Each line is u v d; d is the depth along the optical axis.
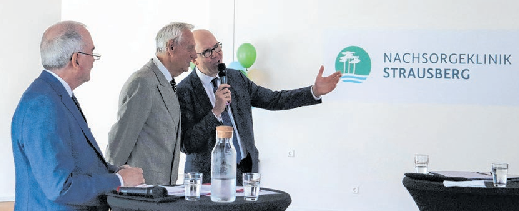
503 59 6.12
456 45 6.19
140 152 3.16
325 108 6.45
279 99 4.07
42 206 2.41
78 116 2.50
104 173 2.58
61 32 2.50
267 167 6.58
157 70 3.29
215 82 3.87
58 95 2.45
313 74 6.46
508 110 6.11
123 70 10.02
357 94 6.38
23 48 8.12
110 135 3.08
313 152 6.47
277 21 6.55
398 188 6.29
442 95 6.22
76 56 2.51
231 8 6.66
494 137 6.14
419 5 6.25
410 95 6.28
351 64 6.38
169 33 3.29
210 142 3.67
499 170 2.85
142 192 2.32
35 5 8.18
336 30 6.41
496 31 6.12
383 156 6.32
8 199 7.98
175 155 3.30
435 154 6.23
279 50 6.54
